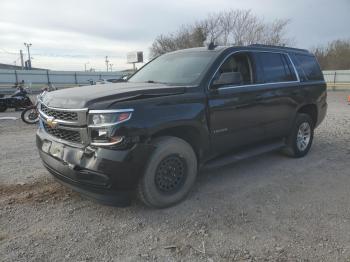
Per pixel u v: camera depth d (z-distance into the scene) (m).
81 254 3.01
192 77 4.32
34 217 3.69
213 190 4.48
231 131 4.52
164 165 3.79
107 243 3.19
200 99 4.05
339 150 6.71
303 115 5.98
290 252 3.05
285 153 6.08
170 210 3.88
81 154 3.47
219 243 3.20
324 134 8.41
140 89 3.77
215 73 4.34
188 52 5.07
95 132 3.40
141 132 3.46
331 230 3.44
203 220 3.64
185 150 3.92
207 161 4.41
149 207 3.88
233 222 3.60
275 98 5.20
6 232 3.37
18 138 8.05
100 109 3.36
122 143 3.36
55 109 3.72
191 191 4.43
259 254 3.02
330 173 5.25
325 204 4.07
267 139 5.31
